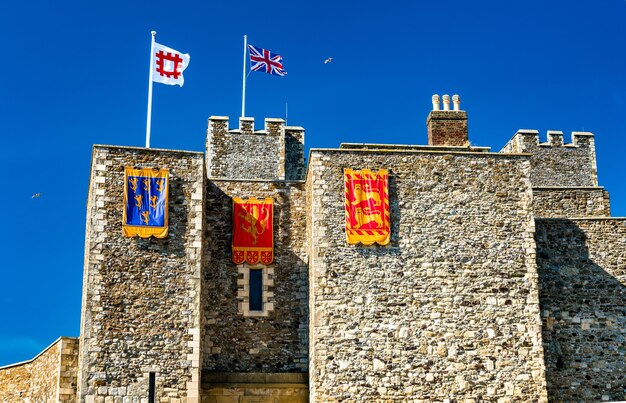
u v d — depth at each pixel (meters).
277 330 30.91
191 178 30.03
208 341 30.44
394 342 28.97
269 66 41.62
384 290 29.41
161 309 28.59
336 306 29.12
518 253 30.20
